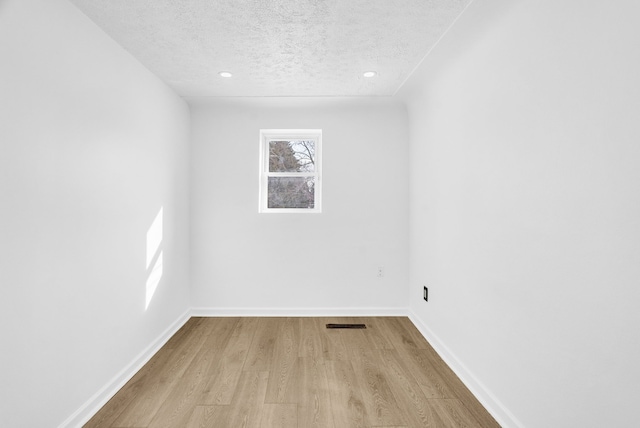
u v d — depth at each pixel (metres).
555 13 1.58
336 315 3.96
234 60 2.73
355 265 3.97
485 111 2.23
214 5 1.99
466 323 2.49
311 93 3.50
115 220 2.38
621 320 1.25
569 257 1.51
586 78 1.41
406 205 3.98
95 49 2.16
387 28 2.25
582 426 1.44
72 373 1.95
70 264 1.93
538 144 1.71
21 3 1.59
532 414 1.75
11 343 1.56
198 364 2.76
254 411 2.13
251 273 3.95
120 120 2.45
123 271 2.49
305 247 3.96
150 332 2.92
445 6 2.00
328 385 2.44
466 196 2.50
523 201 1.83
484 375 2.23
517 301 1.88
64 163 1.88
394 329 3.56
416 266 3.69
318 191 4.09
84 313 2.05
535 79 1.73
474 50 2.36
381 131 3.97
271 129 3.96
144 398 2.27
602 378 1.34
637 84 1.19
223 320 3.80
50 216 1.78
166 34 2.30
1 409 1.51
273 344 3.15
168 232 3.30
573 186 1.48
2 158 1.50
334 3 1.98
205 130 3.92
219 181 3.93
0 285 1.50
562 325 1.55
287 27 2.24
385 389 2.39
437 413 2.12
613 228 1.29
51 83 1.78
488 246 2.19
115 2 1.94
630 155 1.22
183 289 3.72
